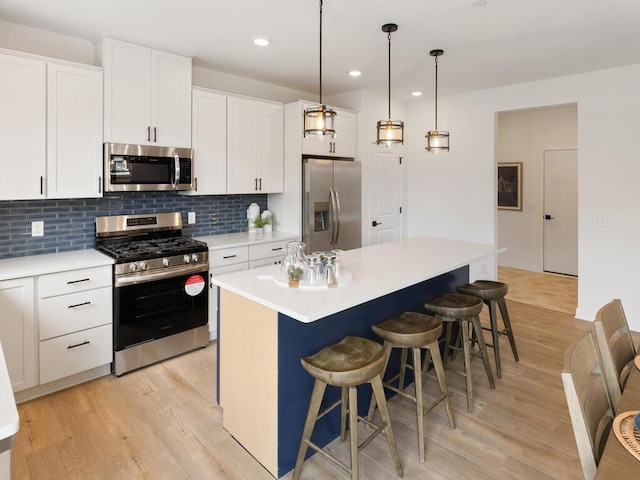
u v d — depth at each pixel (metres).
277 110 4.28
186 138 3.54
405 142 5.54
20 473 1.99
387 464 2.08
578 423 1.11
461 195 5.07
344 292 2.07
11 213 2.96
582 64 3.76
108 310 2.93
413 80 4.35
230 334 2.27
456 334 3.32
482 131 4.82
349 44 3.25
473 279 5.10
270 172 4.25
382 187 5.18
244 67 3.88
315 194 4.26
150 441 2.25
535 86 4.36
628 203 3.86
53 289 2.66
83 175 2.98
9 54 2.63
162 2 2.54
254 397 2.11
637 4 2.56
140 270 3.04
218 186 3.81
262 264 3.92
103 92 3.05
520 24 2.86
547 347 3.55
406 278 2.36
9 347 2.51
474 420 2.46
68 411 2.53
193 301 3.39
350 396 1.78
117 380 2.94
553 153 6.38
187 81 3.52
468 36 3.08
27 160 2.73
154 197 3.72
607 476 0.94
